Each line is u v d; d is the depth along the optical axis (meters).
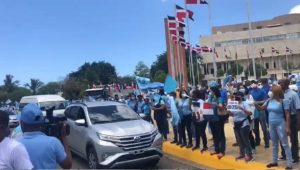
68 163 4.55
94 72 128.25
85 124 11.34
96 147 10.40
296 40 131.12
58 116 5.09
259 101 11.48
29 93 116.50
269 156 10.59
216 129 11.07
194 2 28.47
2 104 72.50
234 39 134.50
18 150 4.01
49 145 4.34
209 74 130.12
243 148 10.45
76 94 72.19
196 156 11.86
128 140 10.38
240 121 10.21
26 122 4.38
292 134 9.44
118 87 53.09
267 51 133.25
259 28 149.00
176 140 13.90
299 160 9.85
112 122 11.37
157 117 15.30
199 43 138.25
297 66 128.38
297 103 9.09
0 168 3.96
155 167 11.18
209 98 11.74
